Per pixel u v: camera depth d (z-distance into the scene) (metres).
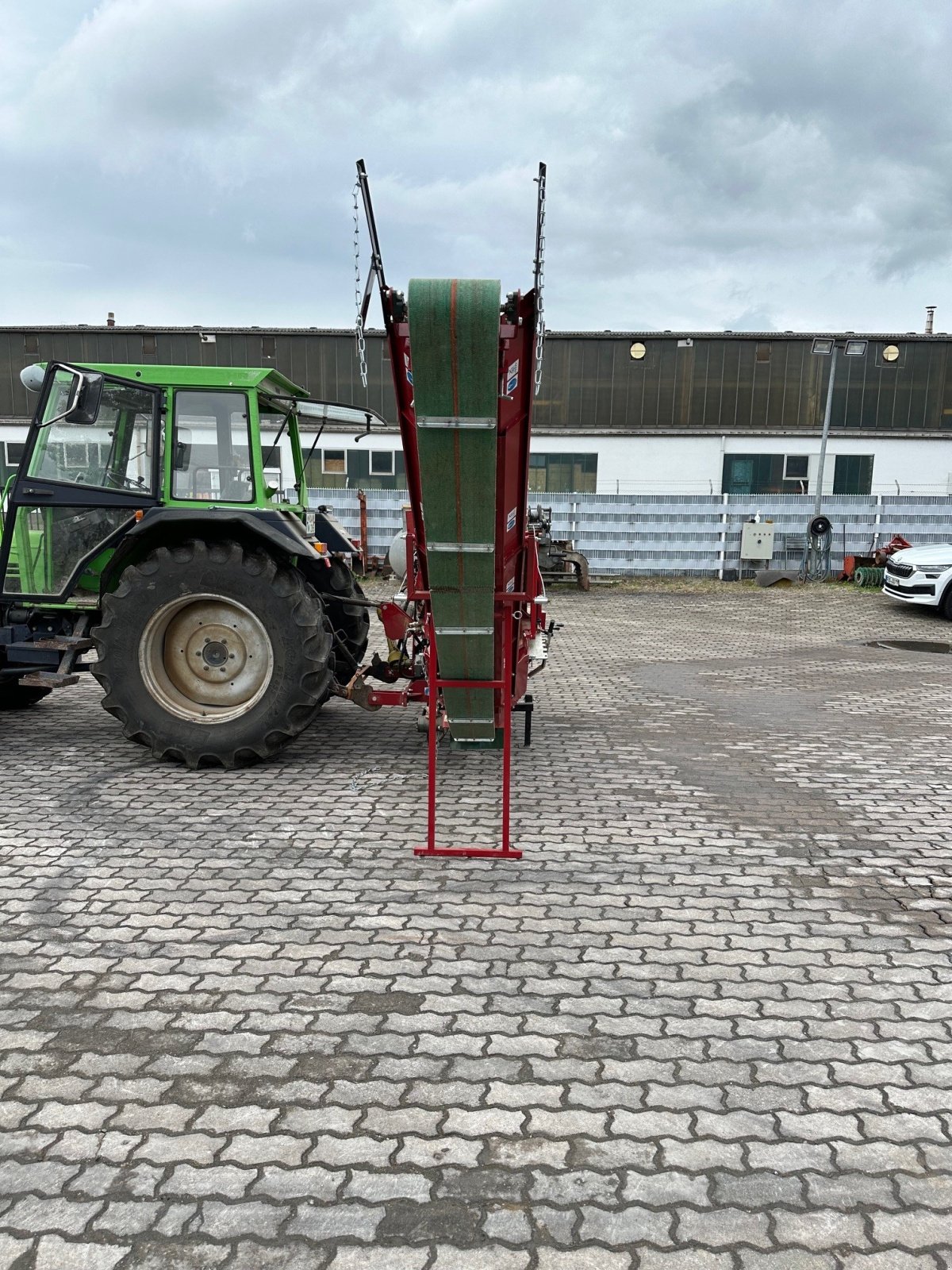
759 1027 2.77
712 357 21.19
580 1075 2.52
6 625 5.59
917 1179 2.15
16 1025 2.72
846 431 21.08
